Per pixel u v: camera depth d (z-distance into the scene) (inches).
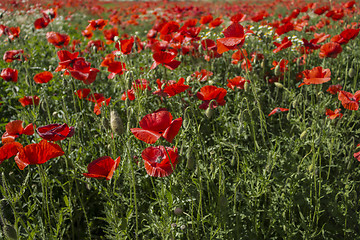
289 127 150.0
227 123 132.1
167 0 799.1
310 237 96.7
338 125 129.7
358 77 196.9
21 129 98.6
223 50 106.7
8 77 149.5
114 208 95.7
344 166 122.5
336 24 287.6
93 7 585.3
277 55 202.4
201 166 110.2
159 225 91.7
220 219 94.3
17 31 236.4
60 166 123.2
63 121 135.9
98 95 133.0
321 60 215.3
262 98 164.7
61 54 128.0
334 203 102.7
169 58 125.0
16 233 77.2
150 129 75.9
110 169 84.4
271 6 556.7
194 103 146.3
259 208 112.3
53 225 111.1
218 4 735.1
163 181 107.4
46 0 518.0
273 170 110.5
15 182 119.4
